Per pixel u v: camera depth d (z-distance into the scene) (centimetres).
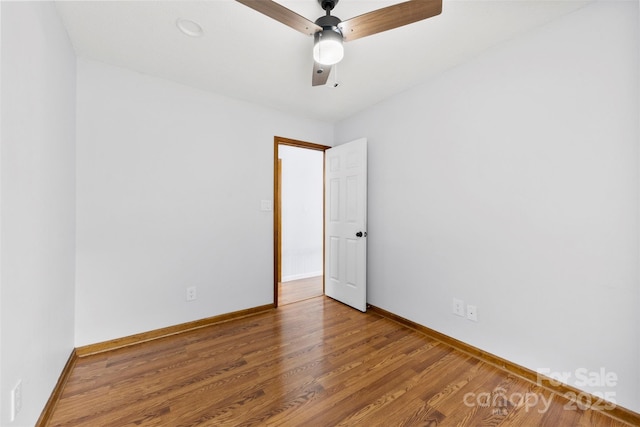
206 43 186
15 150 108
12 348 106
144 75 227
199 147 255
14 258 107
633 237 141
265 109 296
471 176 208
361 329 251
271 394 162
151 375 179
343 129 337
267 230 298
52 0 146
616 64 144
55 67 154
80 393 161
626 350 144
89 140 205
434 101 234
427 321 243
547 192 170
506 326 190
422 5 123
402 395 162
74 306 199
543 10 157
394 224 273
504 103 188
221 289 268
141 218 227
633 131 140
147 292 230
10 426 104
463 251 215
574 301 160
